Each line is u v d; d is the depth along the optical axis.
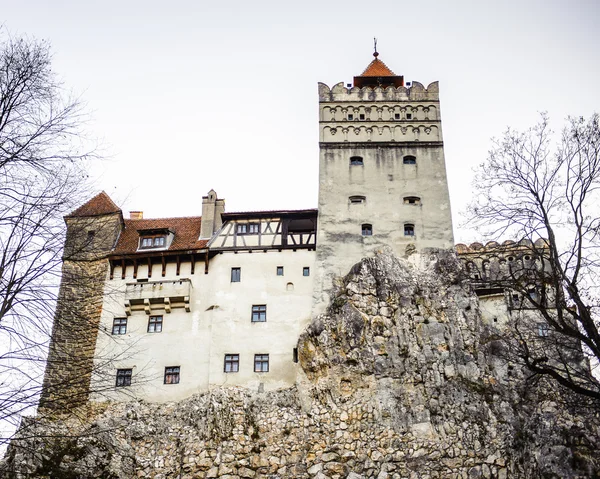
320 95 53.97
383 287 45.09
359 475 38.72
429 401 40.81
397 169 50.75
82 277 19.14
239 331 44.78
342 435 40.16
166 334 45.03
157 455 40.34
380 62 58.06
